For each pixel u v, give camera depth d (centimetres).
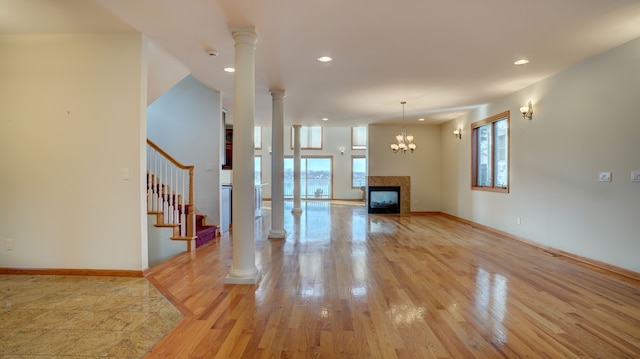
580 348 232
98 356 218
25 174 386
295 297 327
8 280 369
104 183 382
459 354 224
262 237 638
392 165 1031
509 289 349
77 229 385
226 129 927
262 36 383
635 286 360
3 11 329
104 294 329
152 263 520
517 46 409
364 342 239
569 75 485
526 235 588
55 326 261
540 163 551
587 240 453
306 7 318
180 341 239
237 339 243
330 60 459
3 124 387
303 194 1625
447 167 975
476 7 315
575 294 335
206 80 563
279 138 630
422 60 459
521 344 237
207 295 331
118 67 381
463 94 647
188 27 363
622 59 402
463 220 859
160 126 653
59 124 384
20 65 386
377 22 347
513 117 630
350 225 793
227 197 707
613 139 414
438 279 382
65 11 329
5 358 214
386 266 437
